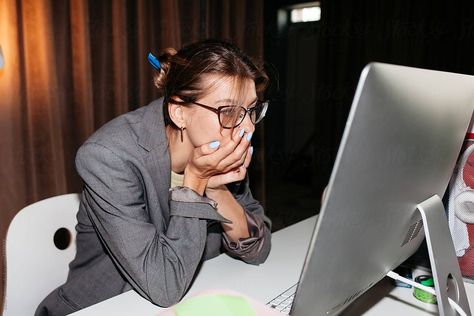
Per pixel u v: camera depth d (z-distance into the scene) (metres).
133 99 2.59
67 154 2.36
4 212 2.16
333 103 3.93
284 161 4.46
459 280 0.76
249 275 0.98
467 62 3.49
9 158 2.14
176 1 2.63
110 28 2.42
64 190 2.30
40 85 2.19
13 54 2.08
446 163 0.70
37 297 1.11
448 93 0.60
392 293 0.89
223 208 1.02
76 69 2.31
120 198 0.92
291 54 4.33
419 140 0.58
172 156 1.03
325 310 0.59
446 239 0.72
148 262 0.87
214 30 2.92
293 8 4.18
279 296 0.86
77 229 1.11
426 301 0.85
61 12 2.23
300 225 1.34
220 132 0.91
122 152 0.94
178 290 0.87
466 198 0.88
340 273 0.57
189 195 0.93
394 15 3.66
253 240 1.02
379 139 0.49
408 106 0.51
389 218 0.60
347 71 3.85
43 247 1.13
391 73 0.46
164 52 1.00
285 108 4.43
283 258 1.08
